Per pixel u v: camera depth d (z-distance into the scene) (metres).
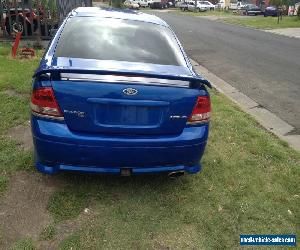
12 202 3.80
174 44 4.49
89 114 3.51
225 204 4.09
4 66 8.91
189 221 3.75
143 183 4.29
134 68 3.83
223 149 5.41
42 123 3.55
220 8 65.62
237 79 10.68
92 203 3.87
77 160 3.59
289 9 43.62
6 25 12.75
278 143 5.93
